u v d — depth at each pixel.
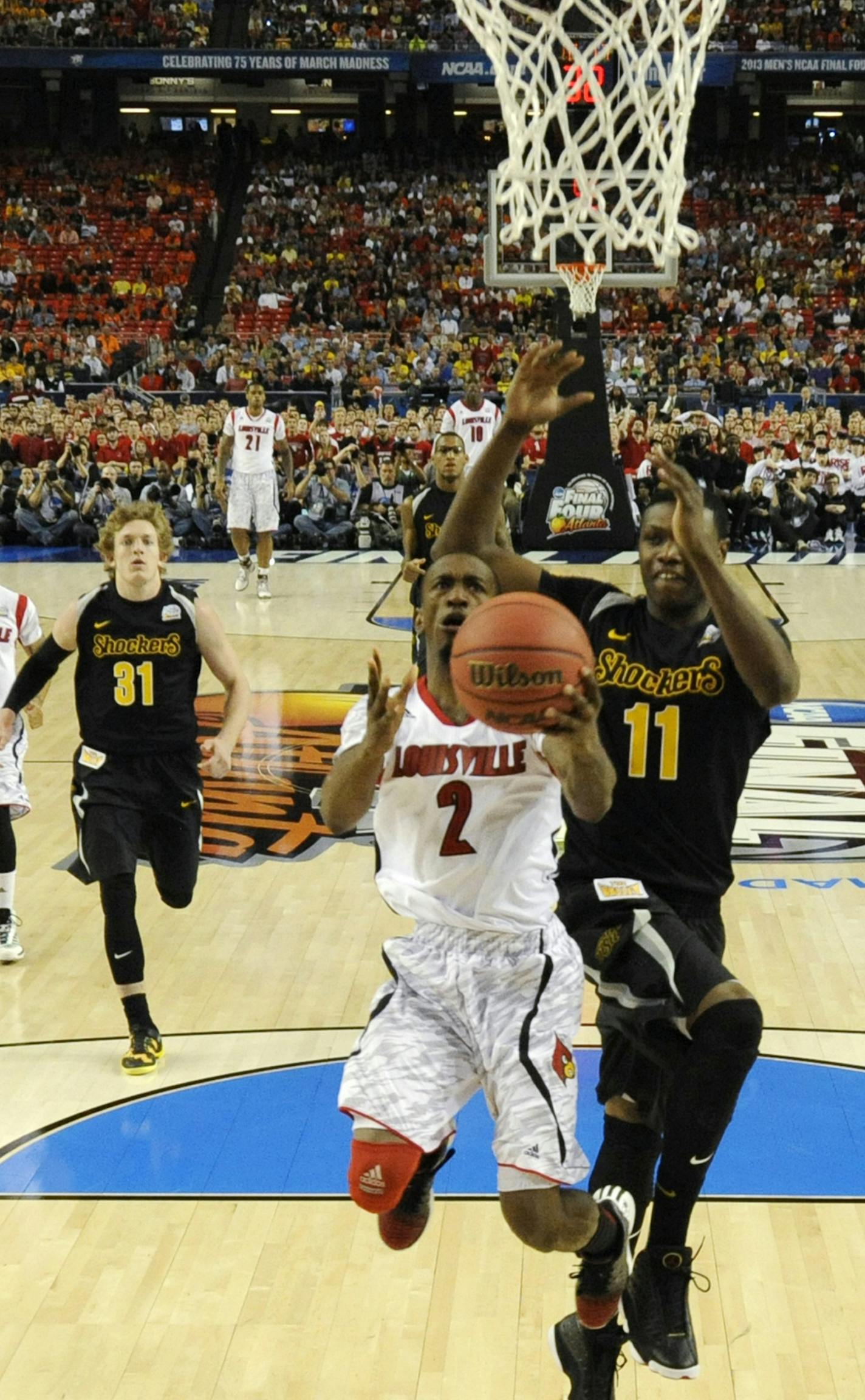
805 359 24.09
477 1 7.68
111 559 4.82
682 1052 3.19
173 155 31.12
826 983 5.36
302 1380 3.15
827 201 29.25
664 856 3.28
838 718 9.16
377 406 21.28
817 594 13.95
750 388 21.95
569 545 16.53
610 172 7.77
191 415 18.77
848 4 29.83
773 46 29.72
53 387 22.12
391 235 28.58
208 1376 3.16
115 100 33.16
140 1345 3.28
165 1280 3.54
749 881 6.46
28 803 5.66
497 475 3.35
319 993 5.32
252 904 6.27
